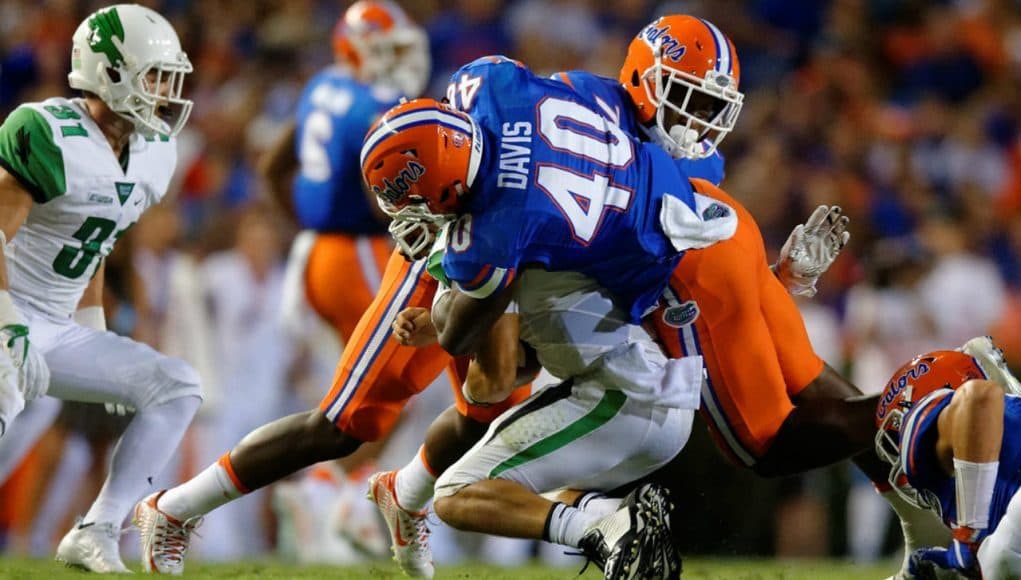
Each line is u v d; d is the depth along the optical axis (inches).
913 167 1489.9
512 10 1561.3
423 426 1080.2
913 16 1628.9
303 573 622.8
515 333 519.2
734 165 1464.1
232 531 1067.3
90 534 604.1
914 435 497.4
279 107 1412.4
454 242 487.2
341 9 1523.1
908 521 593.6
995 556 470.3
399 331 551.5
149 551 609.9
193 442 1085.1
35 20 1461.6
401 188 484.4
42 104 598.9
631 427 516.4
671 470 907.4
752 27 1606.8
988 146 1545.3
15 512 987.9
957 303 1295.5
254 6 1520.7
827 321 1209.4
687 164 604.7
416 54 951.6
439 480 527.8
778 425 576.4
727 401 574.6
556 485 520.7
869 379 1194.0
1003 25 1636.3
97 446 997.2
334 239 918.4
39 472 987.3
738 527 925.2
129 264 1022.4
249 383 1147.9
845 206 1400.1
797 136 1496.1
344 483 880.3
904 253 1238.3
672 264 523.8
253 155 1373.0
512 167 486.6
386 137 481.1
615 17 1581.0
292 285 940.0
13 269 607.8
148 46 597.6
